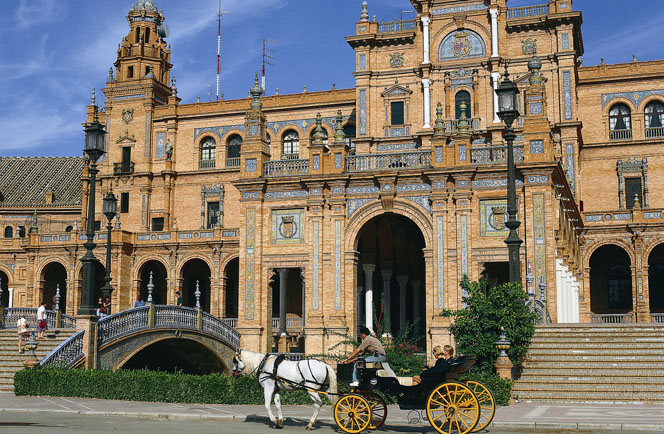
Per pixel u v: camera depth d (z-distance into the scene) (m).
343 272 35.59
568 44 52.28
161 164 67.69
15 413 21.11
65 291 67.38
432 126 53.34
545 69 52.66
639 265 51.72
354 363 18.83
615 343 29.38
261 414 21.08
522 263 33.34
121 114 69.31
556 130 52.47
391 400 20.61
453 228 34.34
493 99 52.47
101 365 30.08
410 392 18.00
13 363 30.28
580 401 25.48
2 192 78.50
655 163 55.75
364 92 55.53
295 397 24.88
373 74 55.56
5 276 70.25
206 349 36.78
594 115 57.44
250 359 19.62
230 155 66.75
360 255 39.62
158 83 69.31
